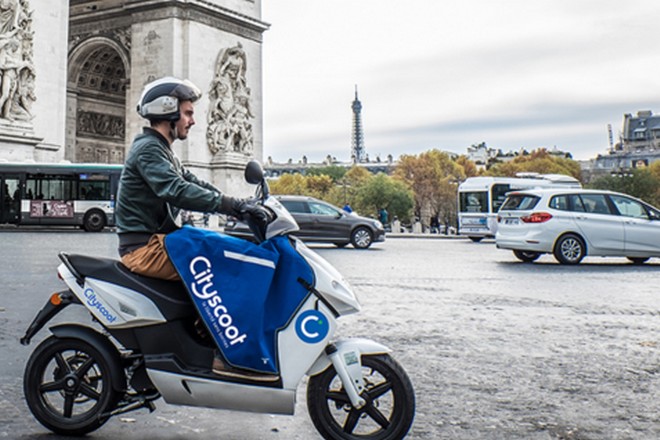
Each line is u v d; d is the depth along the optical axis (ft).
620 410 20.83
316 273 16.22
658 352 29.19
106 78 190.60
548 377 24.77
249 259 16.19
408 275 61.52
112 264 17.21
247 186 167.84
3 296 41.88
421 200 522.47
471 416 20.02
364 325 34.83
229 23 168.04
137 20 161.99
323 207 107.04
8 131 128.47
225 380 16.17
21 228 140.87
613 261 84.17
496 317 37.83
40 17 138.92
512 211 78.89
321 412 16.97
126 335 16.90
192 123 17.95
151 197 17.39
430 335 32.40
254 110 174.70
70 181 135.03
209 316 16.06
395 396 16.89
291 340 16.11
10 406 20.42
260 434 18.42
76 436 17.90
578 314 39.24
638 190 489.26
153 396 17.62
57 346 17.56
